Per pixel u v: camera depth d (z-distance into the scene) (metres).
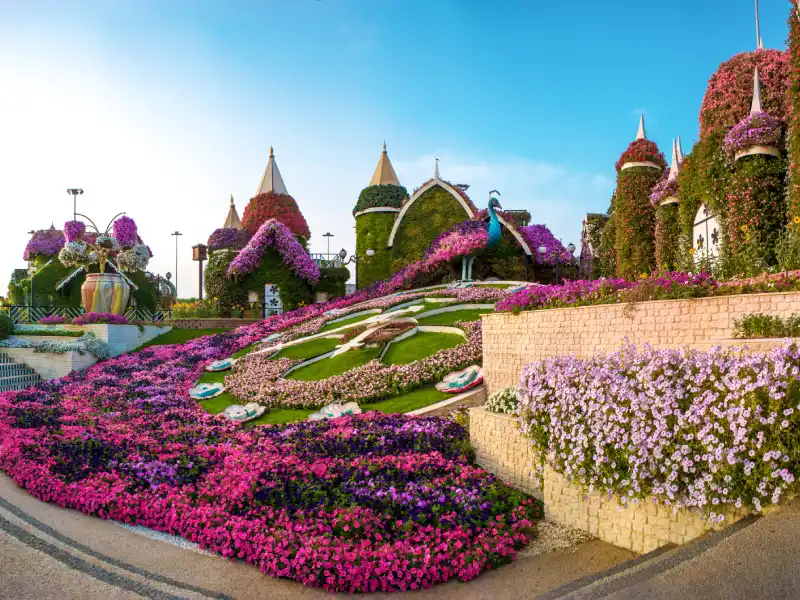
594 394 6.91
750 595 4.14
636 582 4.72
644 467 6.25
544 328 12.65
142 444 11.09
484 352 14.52
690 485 5.86
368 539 6.94
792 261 11.05
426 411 13.27
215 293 37.06
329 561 6.36
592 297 11.99
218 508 7.86
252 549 6.95
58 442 11.20
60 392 18.77
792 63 13.09
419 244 36.72
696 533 6.05
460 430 11.30
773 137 14.09
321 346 21.05
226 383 18.92
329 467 9.26
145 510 8.21
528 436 8.15
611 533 7.05
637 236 22.16
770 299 8.72
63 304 36.25
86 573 6.59
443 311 21.75
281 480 8.66
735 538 5.00
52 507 8.88
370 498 7.95
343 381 15.82
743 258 12.80
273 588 6.30
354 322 23.95
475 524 7.38
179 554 7.21
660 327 10.23
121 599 5.97
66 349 23.80
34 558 6.94
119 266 29.94
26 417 13.62
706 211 16.84
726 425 5.66
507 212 36.84
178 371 21.72
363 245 39.44
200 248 43.03
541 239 32.94
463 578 6.40
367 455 10.23
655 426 6.21
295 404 15.18
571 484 7.63
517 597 5.93
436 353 16.59
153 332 29.28
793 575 4.24
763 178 14.17
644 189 22.19
